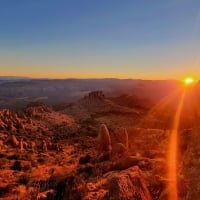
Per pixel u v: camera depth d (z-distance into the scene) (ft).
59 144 192.13
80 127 322.96
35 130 257.96
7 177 94.12
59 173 86.74
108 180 46.21
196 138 43.34
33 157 139.54
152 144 114.73
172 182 39.24
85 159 116.98
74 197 43.83
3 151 148.15
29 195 63.36
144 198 37.11
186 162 41.24
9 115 263.49
